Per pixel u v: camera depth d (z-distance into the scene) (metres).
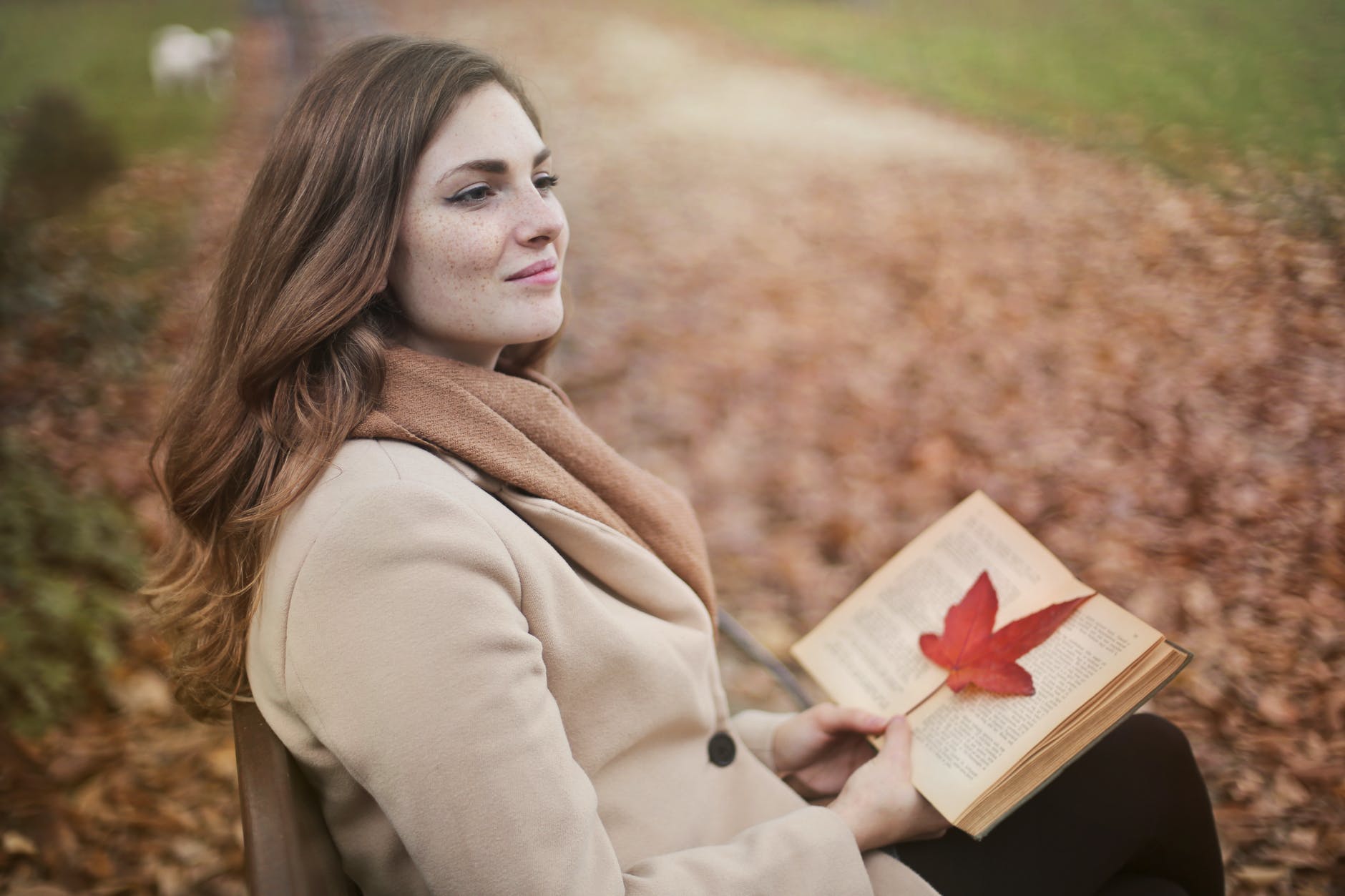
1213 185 3.71
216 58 8.04
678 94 7.33
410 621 0.97
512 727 0.97
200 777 2.42
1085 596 1.32
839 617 1.57
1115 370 3.30
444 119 1.18
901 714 1.39
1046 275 3.87
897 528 3.14
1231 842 1.98
